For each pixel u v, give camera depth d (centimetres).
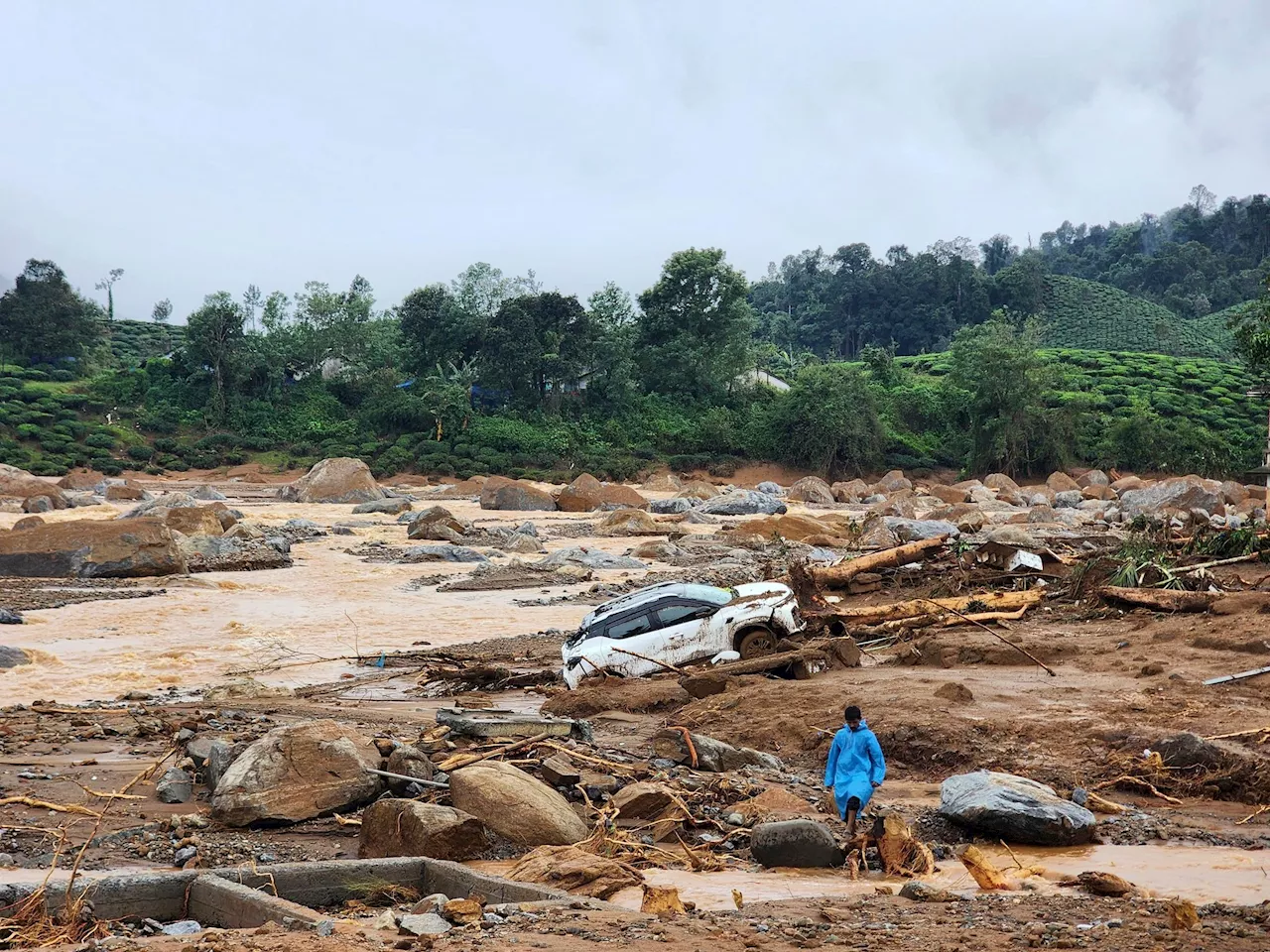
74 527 3888
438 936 693
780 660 1933
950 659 2052
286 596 3522
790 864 1024
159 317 19000
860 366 13825
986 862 916
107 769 1348
